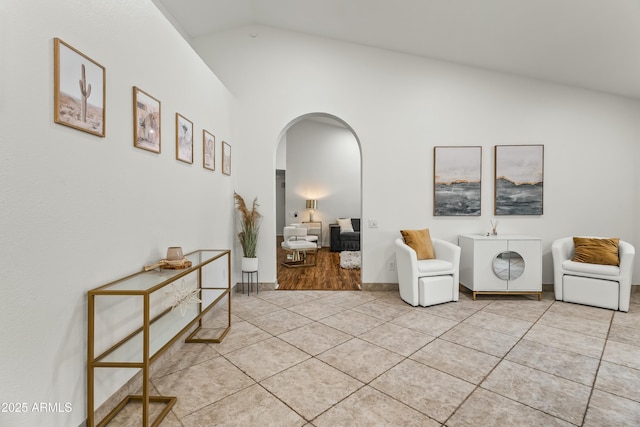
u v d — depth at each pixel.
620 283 3.63
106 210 1.82
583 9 2.89
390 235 4.54
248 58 4.45
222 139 3.87
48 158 1.42
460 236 4.45
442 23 3.63
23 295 1.30
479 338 2.90
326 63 4.49
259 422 1.76
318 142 9.90
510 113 4.46
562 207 4.45
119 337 1.92
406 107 4.51
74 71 1.56
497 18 3.33
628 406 1.90
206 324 3.23
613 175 4.39
